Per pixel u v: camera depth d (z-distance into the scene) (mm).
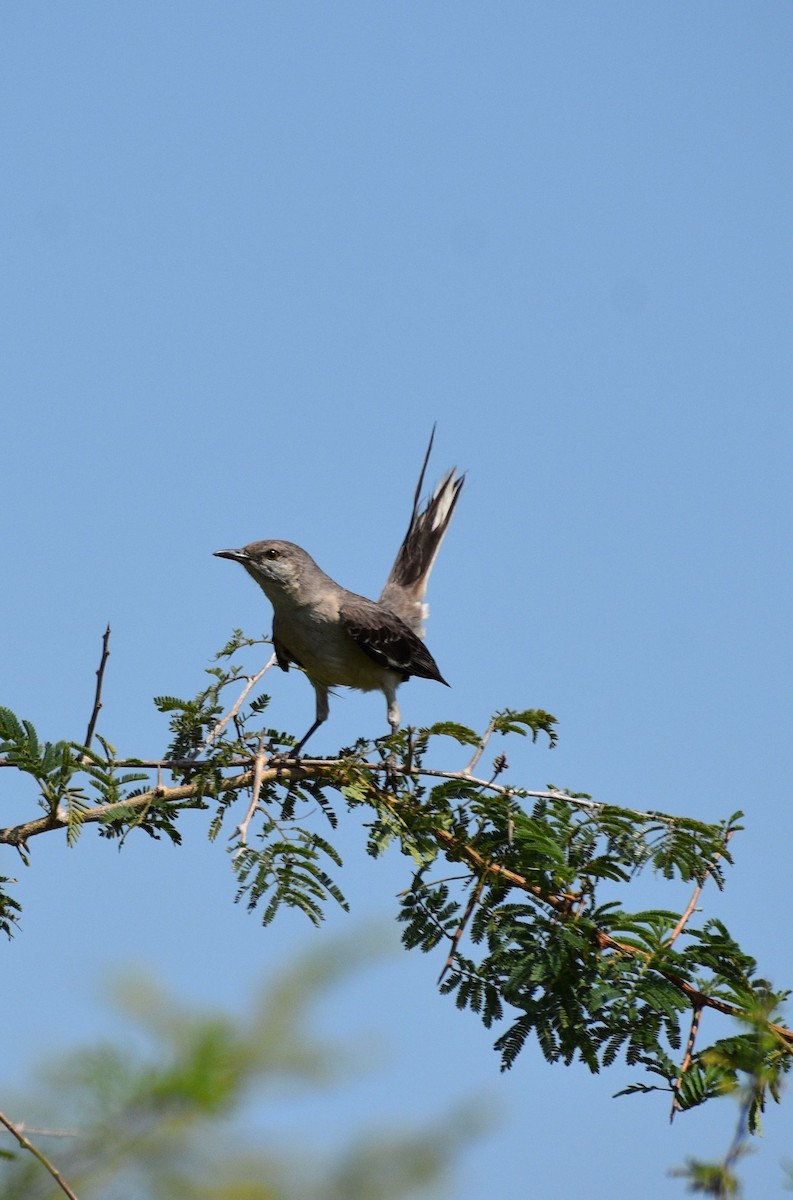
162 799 10055
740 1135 4605
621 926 9211
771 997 7781
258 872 8938
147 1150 2863
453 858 10000
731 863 9633
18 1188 2836
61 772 9461
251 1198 2814
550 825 9891
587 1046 8922
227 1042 2910
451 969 9398
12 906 9398
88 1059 2898
